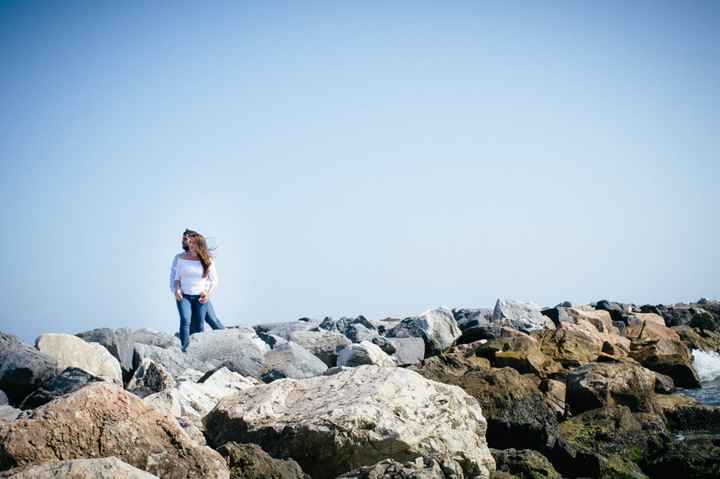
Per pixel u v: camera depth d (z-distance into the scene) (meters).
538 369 16.30
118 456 7.27
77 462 6.32
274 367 14.96
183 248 16.95
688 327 24.75
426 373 13.53
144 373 12.73
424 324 19.53
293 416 9.34
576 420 12.59
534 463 9.56
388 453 8.58
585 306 27.30
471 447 8.98
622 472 10.12
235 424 9.63
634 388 13.62
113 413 7.42
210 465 7.53
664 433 12.19
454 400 9.60
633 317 25.53
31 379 11.59
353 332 19.27
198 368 14.46
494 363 16.61
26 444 7.07
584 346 18.75
